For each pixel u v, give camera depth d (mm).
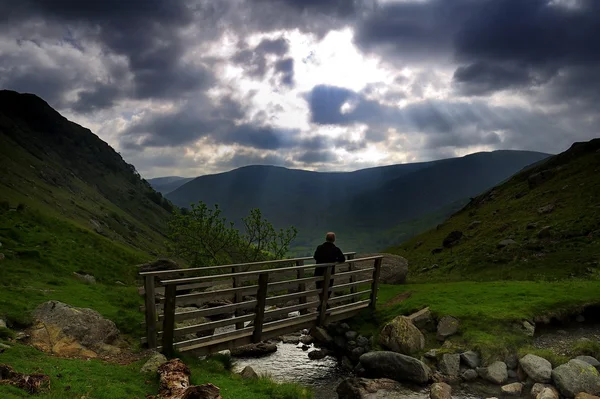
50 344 12055
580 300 20625
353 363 18578
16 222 34156
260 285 15711
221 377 12281
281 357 19766
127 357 12359
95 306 17562
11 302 14047
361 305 22062
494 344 16844
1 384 7879
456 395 14328
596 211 51812
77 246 33531
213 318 22344
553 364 15352
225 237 34188
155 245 191250
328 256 19625
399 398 13969
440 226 101438
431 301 22219
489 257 46656
